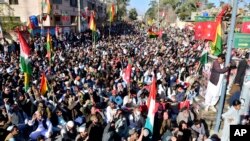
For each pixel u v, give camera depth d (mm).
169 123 8977
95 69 16625
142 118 9508
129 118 9703
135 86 13789
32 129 9469
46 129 9211
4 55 21250
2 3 39906
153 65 17812
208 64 11250
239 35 9133
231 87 9883
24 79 12914
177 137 7727
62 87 12961
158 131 8883
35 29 32469
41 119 9312
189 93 11992
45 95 11688
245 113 8594
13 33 31578
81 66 17781
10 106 9961
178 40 40594
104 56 22047
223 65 8820
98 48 27750
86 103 10766
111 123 8844
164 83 13398
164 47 28641
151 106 8297
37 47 24625
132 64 18188
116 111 9773
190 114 9477
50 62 17859
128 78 13492
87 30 45625
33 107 10602
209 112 9516
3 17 36188
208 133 9117
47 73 15242
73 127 8555
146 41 37844
